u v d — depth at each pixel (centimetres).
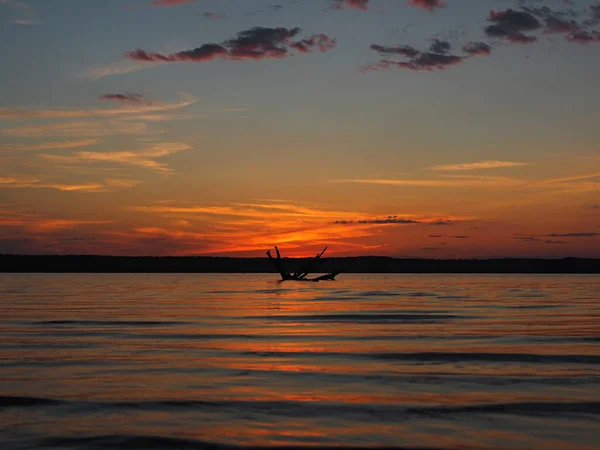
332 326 2616
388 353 1850
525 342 2091
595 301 4566
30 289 6831
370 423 1106
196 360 1725
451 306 3959
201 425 1092
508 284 9844
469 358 1762
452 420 1122
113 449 968
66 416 1146
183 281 11031
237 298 4934
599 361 1711
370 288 7569
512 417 1138
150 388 1370
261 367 1622
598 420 1117
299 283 9588
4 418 1132
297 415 1155
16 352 1859
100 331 2405
